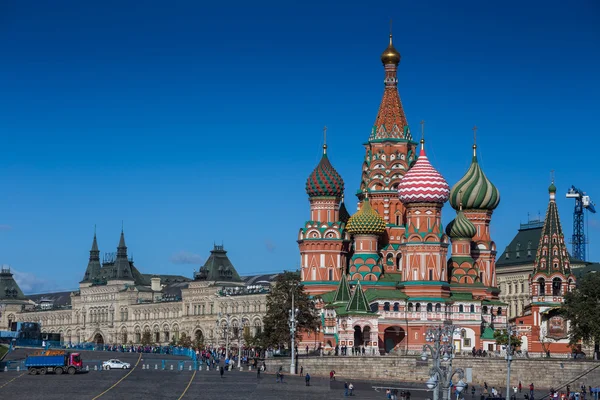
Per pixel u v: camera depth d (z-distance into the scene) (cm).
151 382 19188
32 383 18800
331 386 19762
